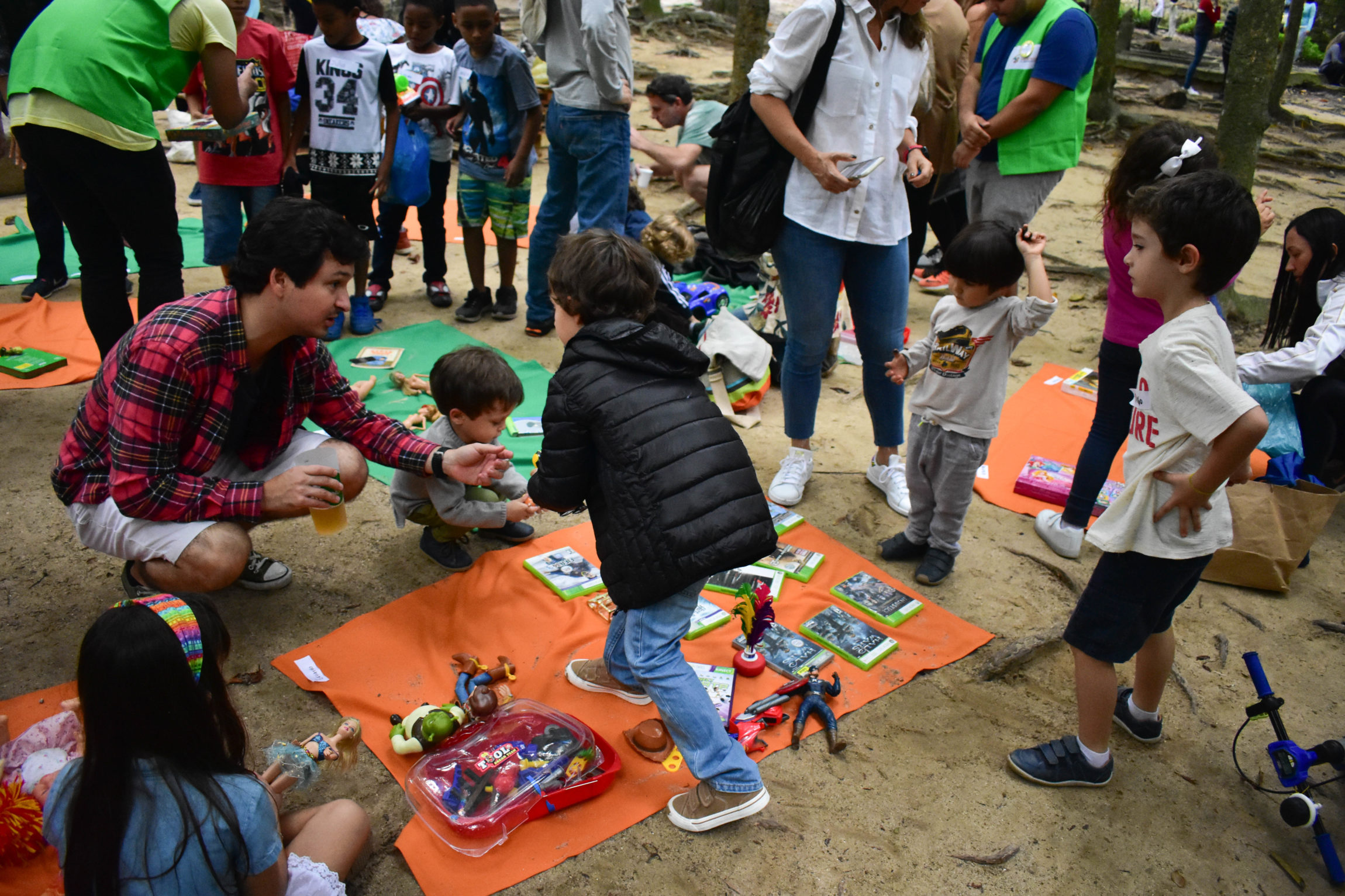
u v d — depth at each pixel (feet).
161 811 5.42
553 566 11.35
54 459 13.00
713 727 7.88
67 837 5.41
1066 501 13.08
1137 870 8.02
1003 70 15.24
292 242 8.20
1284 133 43.86
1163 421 7.61
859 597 11.18
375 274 19.08
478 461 10.08
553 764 8.32
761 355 15.58
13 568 10.80
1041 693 10.07
